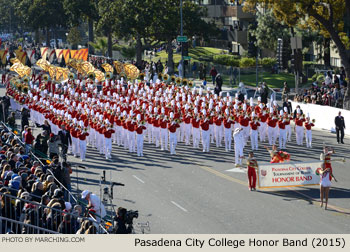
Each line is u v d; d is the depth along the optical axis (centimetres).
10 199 2027
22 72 5541
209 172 3275
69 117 3731
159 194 2870
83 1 9288
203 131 3738
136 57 8306
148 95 4581
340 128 3969
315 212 2570
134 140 3784
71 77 5591
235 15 8719
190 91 4966
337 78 5647
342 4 4975
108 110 4000
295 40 5203
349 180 3075
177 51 8744
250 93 6078
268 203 2709
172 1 7325
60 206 2020
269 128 3888
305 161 3194
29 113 4556
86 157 3675
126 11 7381
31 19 11181
